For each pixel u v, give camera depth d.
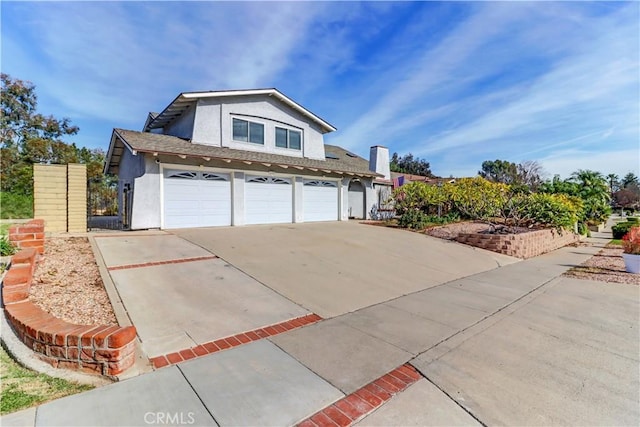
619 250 13.69
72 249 7.63
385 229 15.05
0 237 7.32
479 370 3.37
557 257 11.68
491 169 57.38
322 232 12.80
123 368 3.06
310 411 2.63
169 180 11.84
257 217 14.30
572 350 3.87
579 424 2.51
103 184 18.95
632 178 73.25
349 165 19.48
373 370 3.32
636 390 3.00
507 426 2.49
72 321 3.99
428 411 2.67
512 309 5.45
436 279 7.52
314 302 5.49
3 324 3.87
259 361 3.44
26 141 28.72
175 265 6.95
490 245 11.67
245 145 14.71
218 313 4.75
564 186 23.72
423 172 64.06
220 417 2.50
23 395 2.68
